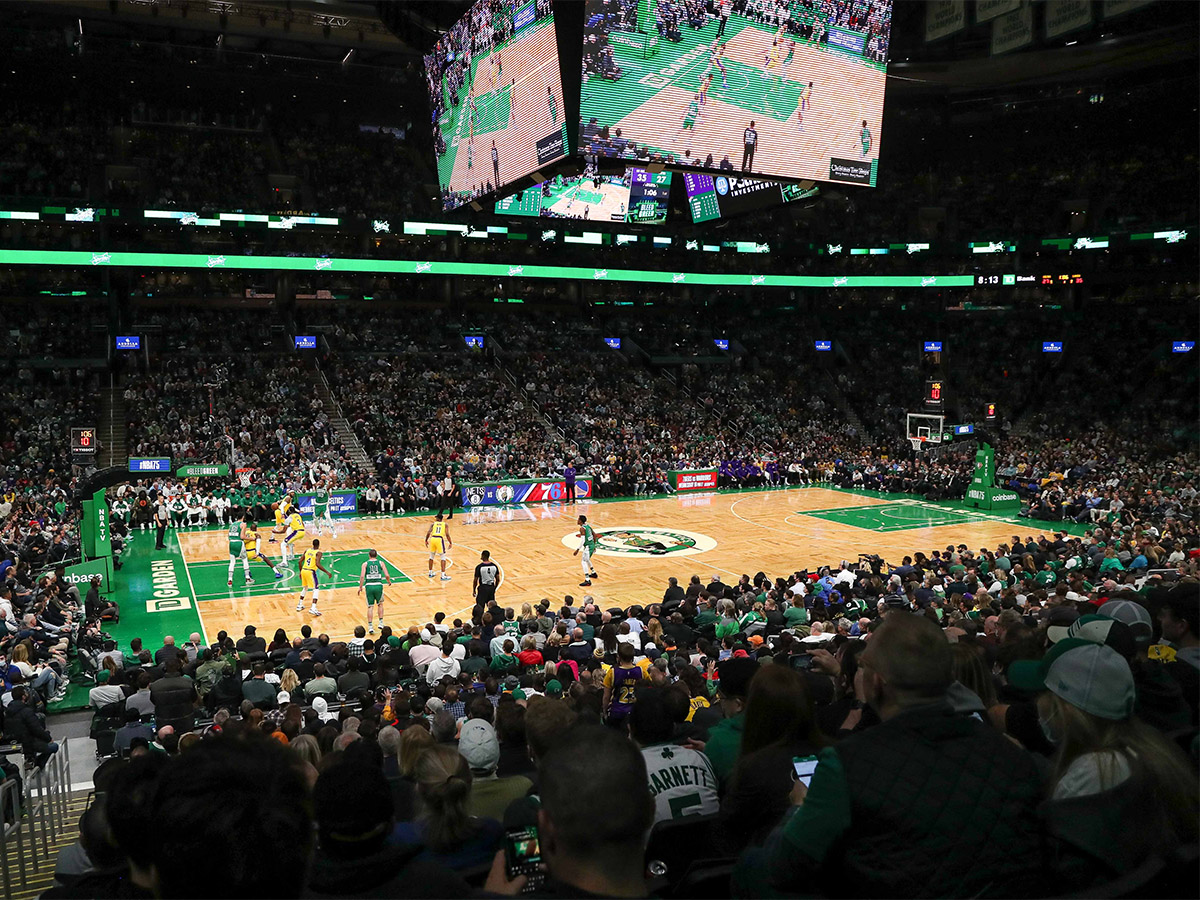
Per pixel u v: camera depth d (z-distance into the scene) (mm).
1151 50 46812
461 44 21938
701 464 43531
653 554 28156
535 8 18562
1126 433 48750
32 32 42000
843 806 2412
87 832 2963
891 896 2344
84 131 46719
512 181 20734
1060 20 41562
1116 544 20938
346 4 39031
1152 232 49531
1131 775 2703
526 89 19484
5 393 40250
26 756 12094
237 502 34031
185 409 41250
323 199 48812
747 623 14781
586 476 40188
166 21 40344
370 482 36469
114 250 41031
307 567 21375
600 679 10195
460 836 3920
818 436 49219
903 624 2689
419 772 4004
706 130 19359
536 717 5039
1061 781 2828
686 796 4254
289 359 47219
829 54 20516
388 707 10039
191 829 1668
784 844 2490
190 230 43594
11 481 33094
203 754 1822
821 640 12234
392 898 2529
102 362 42219
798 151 20672
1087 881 2539
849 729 4914
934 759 2467
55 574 20750
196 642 16625
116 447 38906
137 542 30391
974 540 30188
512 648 13055
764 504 38375
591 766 2129
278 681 13195
